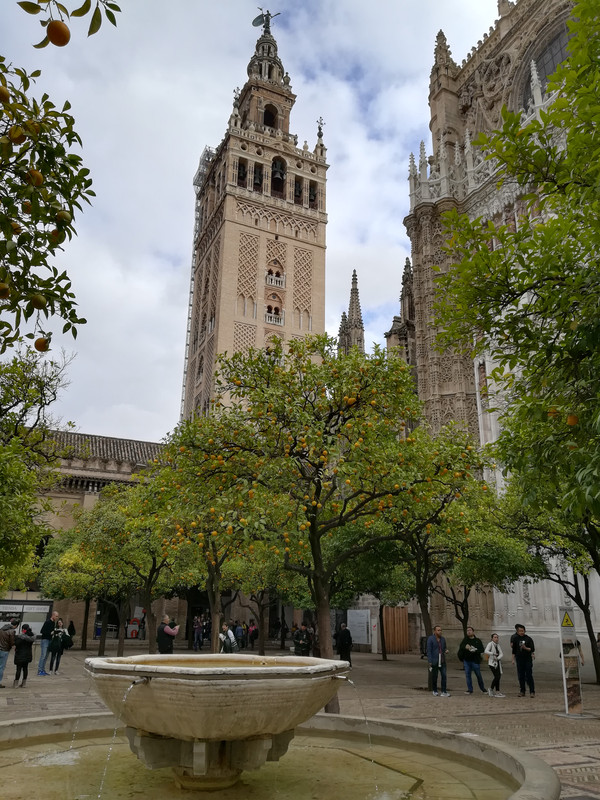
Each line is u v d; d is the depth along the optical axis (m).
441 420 35.88
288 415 10.96
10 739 6.71
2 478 11.23
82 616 44.78
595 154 6.00
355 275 60.53
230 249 56.53
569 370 7.08
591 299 6.70
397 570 27.64
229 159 59.41
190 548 21.56
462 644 16.61
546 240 6.87
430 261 38.88
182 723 4.66
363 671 24.06
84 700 13.86
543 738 9.66
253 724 4.74
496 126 40.28
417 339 38.78
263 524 9.93
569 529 16.97
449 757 6.32
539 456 7.11
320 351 12.38
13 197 4.68
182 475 11.07
